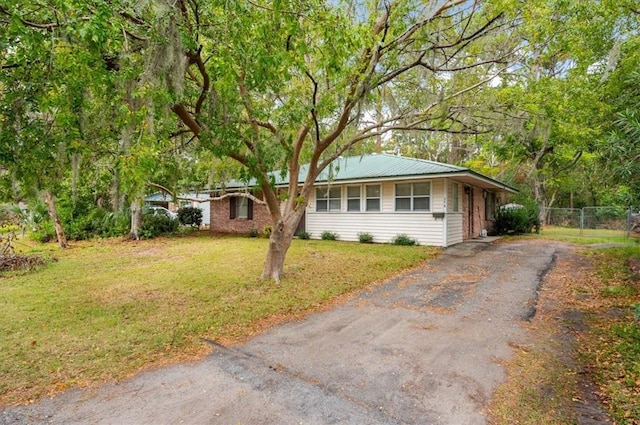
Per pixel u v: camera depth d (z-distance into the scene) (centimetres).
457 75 722
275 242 712
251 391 308
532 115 729
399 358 372
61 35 362
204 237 1567
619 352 374
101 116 473
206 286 670
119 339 427
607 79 759
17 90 394
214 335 446
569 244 1256
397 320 498
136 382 328
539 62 692
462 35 614
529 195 2175
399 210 1284
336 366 356
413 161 1397
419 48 619
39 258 911
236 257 979
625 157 399
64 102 387
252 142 617
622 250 1006
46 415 276
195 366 362
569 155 1703
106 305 562
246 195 696
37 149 420
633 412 273
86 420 269
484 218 1681
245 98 570
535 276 747
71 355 384
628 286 630
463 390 307
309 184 721
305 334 449
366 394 301
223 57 461
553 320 484
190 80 588
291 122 607
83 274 797
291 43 525
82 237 1452
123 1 358
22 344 410
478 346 402
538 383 318
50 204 1218
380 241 1329
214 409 281
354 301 599
